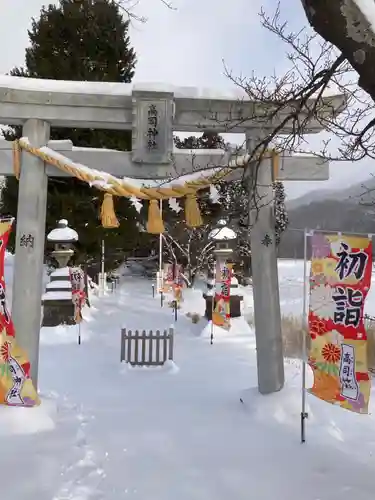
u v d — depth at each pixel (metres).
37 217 7.28
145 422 6.75
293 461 5.42
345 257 5.70
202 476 5.01
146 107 7.16
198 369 10.43
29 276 7.21
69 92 7.12
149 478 4.94
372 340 10.91
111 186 6.93
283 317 16.30
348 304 5.64
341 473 5.11
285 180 7.63
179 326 16.59
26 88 7.05
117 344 13.30
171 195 7.00
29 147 7.14
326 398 5.76
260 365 7.48
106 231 19.94
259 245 7.55
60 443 5.82
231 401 7.84
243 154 7.46
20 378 6.59
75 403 7.64
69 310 15.42
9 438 5.90
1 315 6.59
